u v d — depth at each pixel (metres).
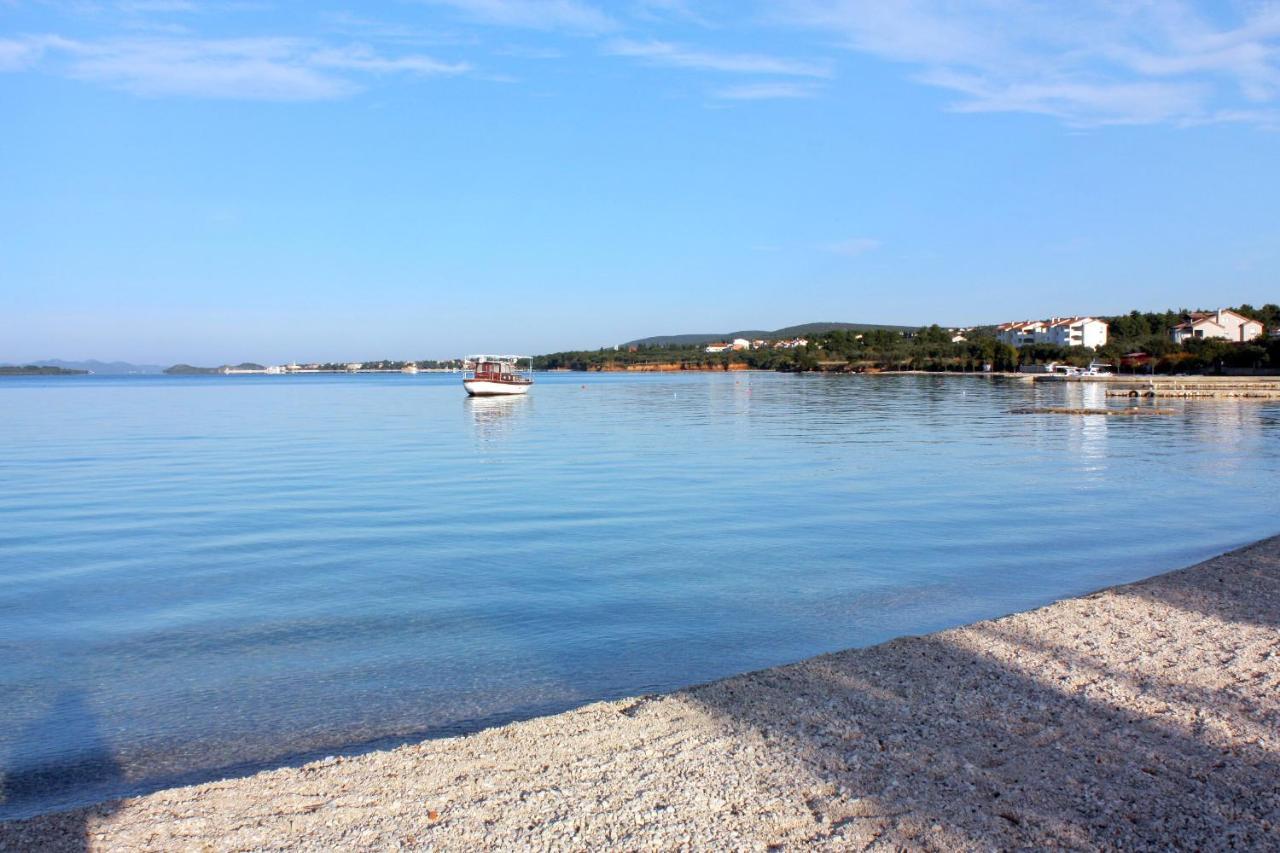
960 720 8.24
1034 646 10.55
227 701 9.62
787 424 53.66
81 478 30.06
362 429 53.91
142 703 9.58
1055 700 8.73
